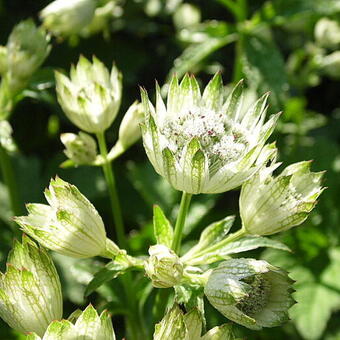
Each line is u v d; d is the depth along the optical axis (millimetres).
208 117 165
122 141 199
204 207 256
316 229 260
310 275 247
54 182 158
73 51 286
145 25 302
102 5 276
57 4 236
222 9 315
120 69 289
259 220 163
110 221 270
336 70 296
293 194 162
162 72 305
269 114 253
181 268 149
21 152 287
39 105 284
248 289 148
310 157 285
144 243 245
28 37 217
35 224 159
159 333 145
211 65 308
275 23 265
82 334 141
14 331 222
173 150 159
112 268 163
